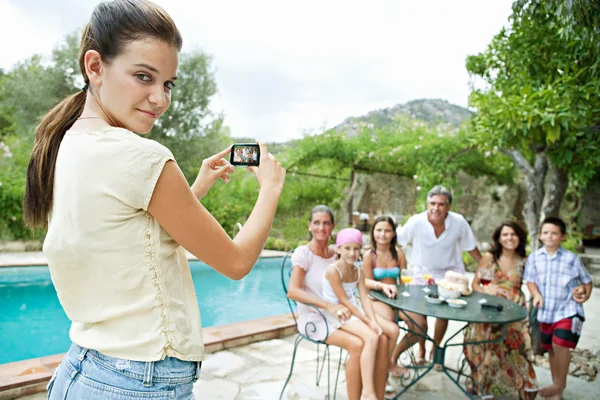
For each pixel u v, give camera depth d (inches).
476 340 119.4
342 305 107.9
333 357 142.6
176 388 32.9
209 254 33.2
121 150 30.3
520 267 129.1
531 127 140.4
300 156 420.2
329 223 115.1
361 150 410.3
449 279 121.3
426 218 139.6
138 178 30.0
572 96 121.3
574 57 128.3
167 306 32.4
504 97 155.8
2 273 262.2
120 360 31.2
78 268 31.0
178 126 488.1
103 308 31.3
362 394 97.1
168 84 34.3
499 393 116.5
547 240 122.3
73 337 33.3
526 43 140.3
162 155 31.0
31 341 184.9
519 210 471.8
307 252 115.7
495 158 402.9
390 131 421.4
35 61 433.1
